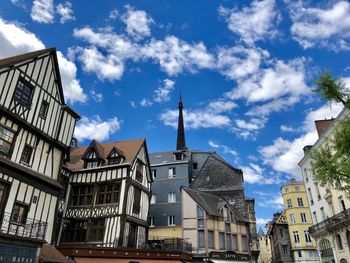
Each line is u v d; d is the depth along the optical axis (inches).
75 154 941.2
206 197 1104.8
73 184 812.0
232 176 1256.2
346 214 769.6
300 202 1573.6
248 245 1067.3
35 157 533.6
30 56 536.1
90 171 816.9
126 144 908.0
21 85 515.8
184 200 1044.5
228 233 1018.7
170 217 1080.8
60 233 748.0
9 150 480.4
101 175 800.9
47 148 567.2
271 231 1904.5
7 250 406.9
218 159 1322.6
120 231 710.5
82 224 759.7
